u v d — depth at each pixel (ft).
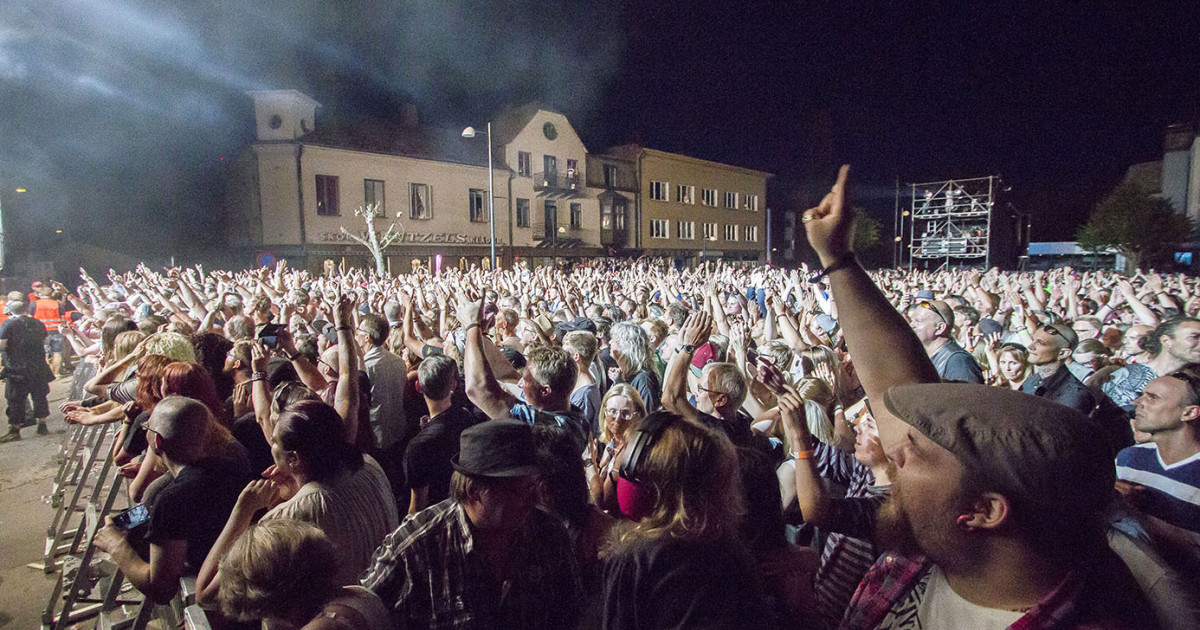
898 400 3.67
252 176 98.78
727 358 16.47
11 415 26.76
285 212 95.61
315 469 7.43
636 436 5.43
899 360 4.27
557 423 9.25
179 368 10.39
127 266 104.17
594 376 15.74
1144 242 128.36
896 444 3.75
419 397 15.20
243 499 7.82
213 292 35.96
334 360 15.15
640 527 5.21
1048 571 3.19
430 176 111.86
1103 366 15.11
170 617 10.62
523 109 132.46
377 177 104.27
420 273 59.88
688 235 170.50
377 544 7.64
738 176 187.73
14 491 20.68
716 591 4.77
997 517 3.16
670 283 47.42
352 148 100.58
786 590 6.12
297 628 5.47
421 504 10.19
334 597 5.64
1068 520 3.10
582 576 7.78
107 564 13.25
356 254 101.65
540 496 7.45
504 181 124.16
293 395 11.11
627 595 5.00
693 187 171.22
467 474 6.11
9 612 13.69
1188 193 138.51
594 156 144.66
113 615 12.95
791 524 8.62
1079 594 3.19
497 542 6.45
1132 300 21.52
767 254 185.26
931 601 3.81
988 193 138.51
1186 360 12.11
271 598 5.37
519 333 20.61
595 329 20.47
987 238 136.77
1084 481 3.09
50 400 33.45
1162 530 5.83
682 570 4.80
